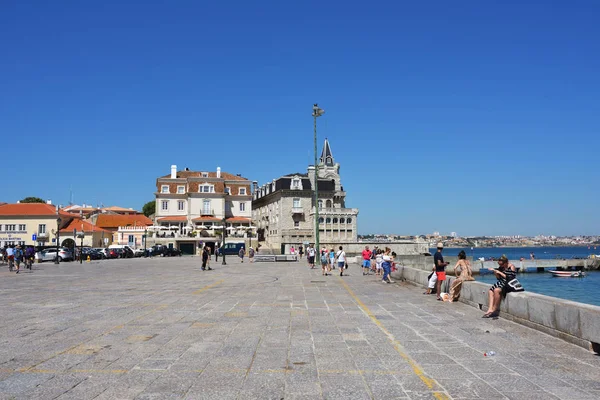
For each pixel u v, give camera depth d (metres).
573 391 6.41
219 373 7.28
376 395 6.25
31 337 9.97
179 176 95.31
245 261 55.47
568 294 45.62
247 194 94.00
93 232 87.25
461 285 15.95
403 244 85.94
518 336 10.04
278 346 9.15
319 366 7.68
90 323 11.72
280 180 97.44
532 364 7.79
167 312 13.67
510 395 6.25
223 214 89.69
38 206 86.69
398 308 14.59
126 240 87.12
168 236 84.69
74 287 21.72
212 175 95.94
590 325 8.67
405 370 7.44
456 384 6.71
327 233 95.75
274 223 100.75
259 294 18.78
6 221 84.12
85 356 8.32
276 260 55.94
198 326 11.33
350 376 7.12
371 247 84.69
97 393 6.32
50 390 6.43
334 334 10.34
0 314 13.23
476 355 8.41
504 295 12.34
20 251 34.50
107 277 28.61
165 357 8.26
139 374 7.21
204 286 22.41
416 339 9.79
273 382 6.82
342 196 99.94
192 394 6.30
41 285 22.81
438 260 17.14
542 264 73.62
